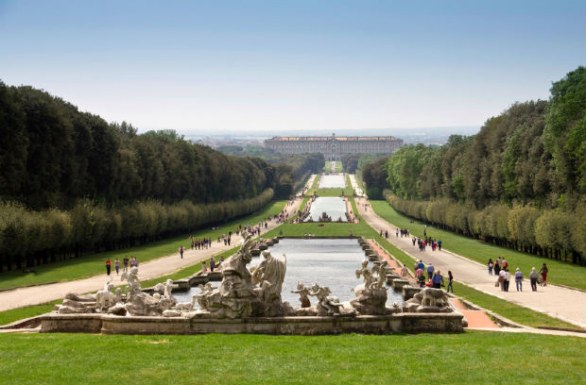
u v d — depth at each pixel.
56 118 153.75
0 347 47.34
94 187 178.12
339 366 42.22
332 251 176.62
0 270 124.81
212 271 121.56
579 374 40.84
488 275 117.50
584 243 125.06
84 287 99.25
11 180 138.50
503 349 47.28
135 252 170.50
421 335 53.66
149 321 53.22
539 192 158.75
